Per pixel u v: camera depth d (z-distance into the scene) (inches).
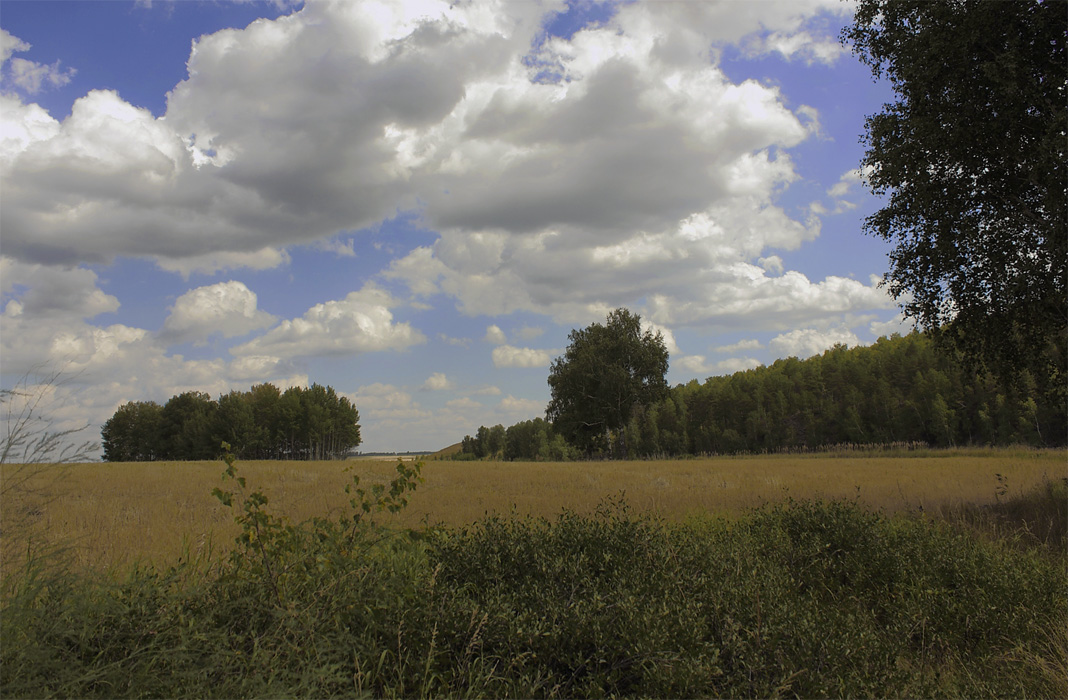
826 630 153.9
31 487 133.0
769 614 159.8
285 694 118.6
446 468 1360.7
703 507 500.4
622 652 142.9
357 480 226.2
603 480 989.2
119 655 126.7
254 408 4362.7
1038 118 466.3
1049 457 1368.1
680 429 4616.1
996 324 550.3
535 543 223.5
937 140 504.7
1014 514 459.5
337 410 4879.4
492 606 157.5
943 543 269.4
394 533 224.1
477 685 133.6
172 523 462.0
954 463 1258.6
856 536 279.6
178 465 1450.5
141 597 146.3
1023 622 200.8
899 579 239.6
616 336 2711.6
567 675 146.9
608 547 228.7
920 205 525.7
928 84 516.7
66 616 126.7
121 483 906.1
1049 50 476.4
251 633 141.4
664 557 213.0
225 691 116.9
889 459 1611.7
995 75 454.6
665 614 152.6
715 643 147.3
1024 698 149.4
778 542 276.4
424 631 149.3
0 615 116.9
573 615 154.0
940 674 167.0
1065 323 493.4
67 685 111.3
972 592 221.1
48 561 140.2
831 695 130.8
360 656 148.9
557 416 2760.8
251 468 1273.4
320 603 161.2
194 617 141.9
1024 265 493.4
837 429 3836.1
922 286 564.1
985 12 461.7
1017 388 589.6
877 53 565.3
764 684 131.7
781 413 4121.6
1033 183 479.2
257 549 182.5
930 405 3235.7
